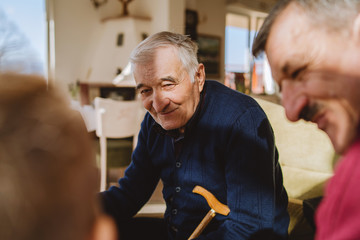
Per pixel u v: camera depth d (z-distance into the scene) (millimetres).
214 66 6062
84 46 5234
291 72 468
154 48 1023
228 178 1038
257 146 1000
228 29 6402
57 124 252
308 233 1464
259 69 6801
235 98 1104
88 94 5121
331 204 410
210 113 1097
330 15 429
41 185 237
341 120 447
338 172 422
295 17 459
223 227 995
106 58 4879
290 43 459
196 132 1111
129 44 4711
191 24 5355
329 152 1788
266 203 978
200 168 1118
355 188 381
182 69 1034
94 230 285
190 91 1064
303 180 1784
